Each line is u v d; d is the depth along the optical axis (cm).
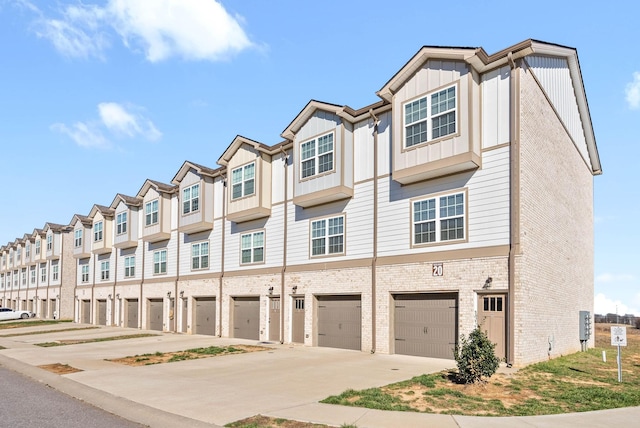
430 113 1614
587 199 2342
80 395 1090
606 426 793
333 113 1980
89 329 3325
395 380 1200
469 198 1560
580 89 2069
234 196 2466
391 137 1828
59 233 4994
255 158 2355
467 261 1533
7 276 6431
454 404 945
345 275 1931
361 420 821
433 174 1628
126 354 1855
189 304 2828
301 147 2109
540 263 1557
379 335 1770
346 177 1931
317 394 1043
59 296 4800
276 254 2288
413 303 1697
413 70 1673
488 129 1542
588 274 2292
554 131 1788
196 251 2828
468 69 1531
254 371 1384
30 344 2347
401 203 1761
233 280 2520
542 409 909
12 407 970
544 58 1744
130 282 3462
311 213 2125
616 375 1354
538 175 1593
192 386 1159
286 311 2183
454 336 1568
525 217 1459
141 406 956
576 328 1973
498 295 1463
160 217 3073
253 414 874
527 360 1408
